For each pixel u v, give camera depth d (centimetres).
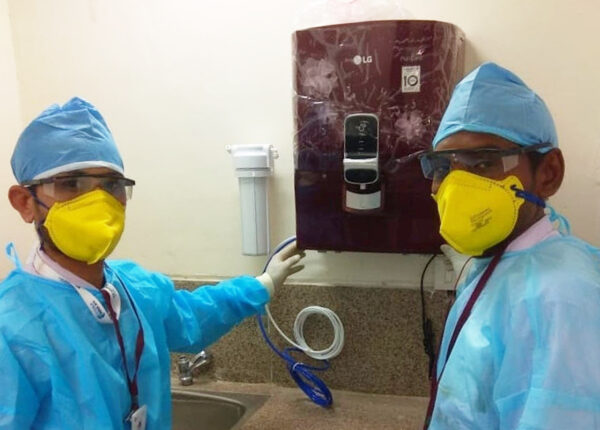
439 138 79
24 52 146
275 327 133
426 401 126
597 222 115
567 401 57
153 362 92
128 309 91
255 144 131
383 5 115
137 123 141
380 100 106
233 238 139
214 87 135
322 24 119
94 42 141
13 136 147
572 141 114
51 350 77
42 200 83
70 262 85
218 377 142
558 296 62
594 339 59
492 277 74
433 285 123
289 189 133
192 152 139
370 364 129
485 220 72
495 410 67
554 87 113
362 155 108
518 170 72
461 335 72
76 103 84
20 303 79
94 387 78
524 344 63
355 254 128
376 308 127
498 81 74
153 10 136
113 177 85
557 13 112
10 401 71
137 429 86
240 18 131
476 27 116
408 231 111
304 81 110
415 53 103
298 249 122
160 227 144
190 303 112
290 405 127
